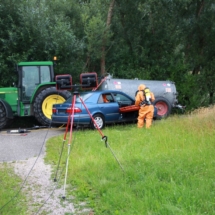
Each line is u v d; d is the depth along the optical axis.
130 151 7.99
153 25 18.45
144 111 11.93
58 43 15.34
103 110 12.28
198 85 18.55
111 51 17.91
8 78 15.00
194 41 19.33
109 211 4.89
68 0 18.02
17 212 5.08
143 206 4.74
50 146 9.26
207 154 7.06
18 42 15.01
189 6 18.75
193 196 4.86
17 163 7.75
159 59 18.41
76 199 5.50
